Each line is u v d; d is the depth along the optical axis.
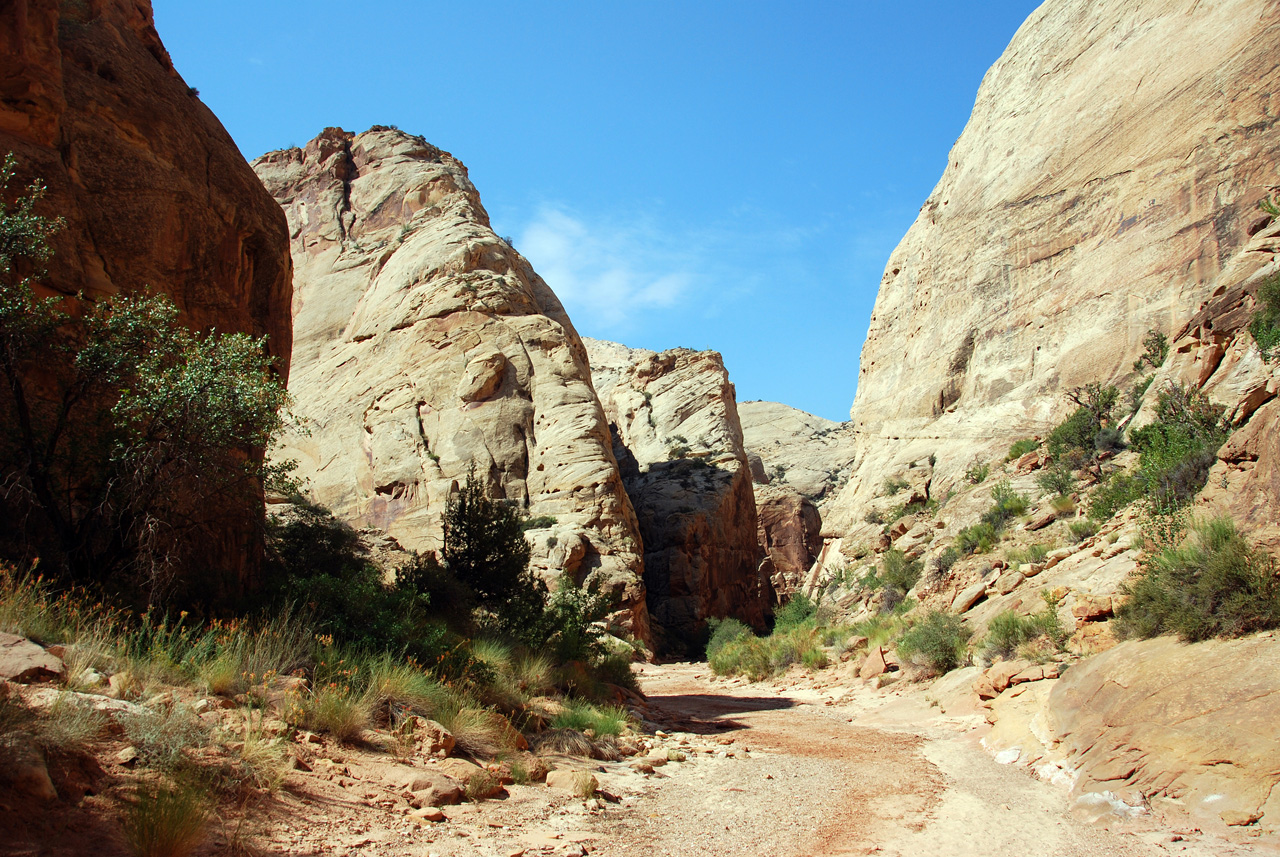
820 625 28.48
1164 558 9.68
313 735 7.23
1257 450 10.02
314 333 63.62
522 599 18.52
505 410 49.84
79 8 15.98
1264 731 6.85
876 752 10.52
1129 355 28.31
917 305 40.62
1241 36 28.28
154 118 15.78
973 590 17.75
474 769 7.67
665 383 78.31
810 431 109.81
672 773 9.34
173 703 6.51
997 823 6.98
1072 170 33.66
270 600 11.36
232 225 17.03
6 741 4.82
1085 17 36.69
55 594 8.62
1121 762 7.65
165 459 10.20
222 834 5.07
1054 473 23.88
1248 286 17.41
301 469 52.44
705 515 58.56
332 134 77.56
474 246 58.53
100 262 13.44
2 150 11.88
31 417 10.36
